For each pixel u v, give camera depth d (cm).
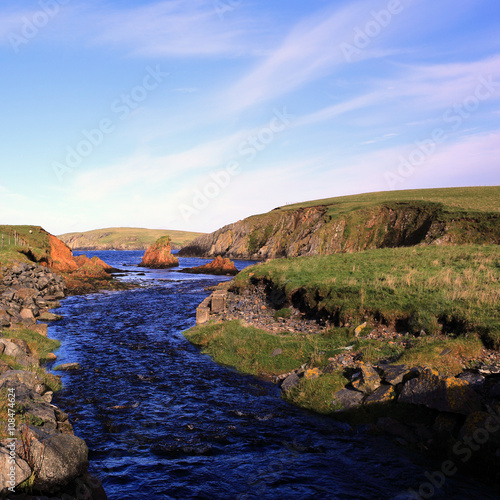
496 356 1136
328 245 10244
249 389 1332
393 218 9750
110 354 1803
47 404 884
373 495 714
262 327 2033
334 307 1834
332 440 946
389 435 946
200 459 860
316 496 714
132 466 828
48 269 4631
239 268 9475
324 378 1245
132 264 12344
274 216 14450
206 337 2002
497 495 704
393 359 1252
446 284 1692
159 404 1193
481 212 7250
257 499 709
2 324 1962
